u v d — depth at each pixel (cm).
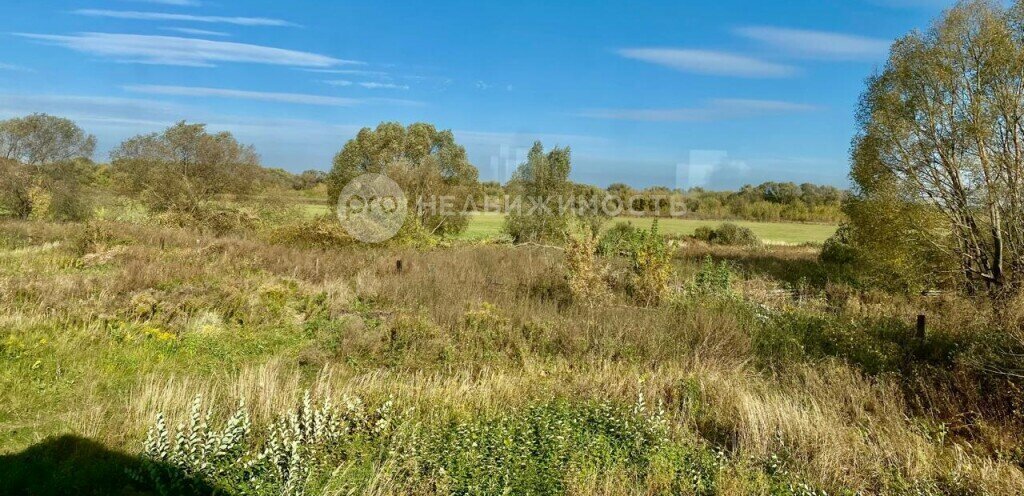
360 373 813
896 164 1628
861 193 1758
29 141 3041
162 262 1448
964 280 1577
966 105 1503
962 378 746
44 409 634
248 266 1552
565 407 633
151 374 752
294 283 1309
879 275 1681
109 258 1588
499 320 1032
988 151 1480
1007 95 1448
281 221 2716
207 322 1001
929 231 1590
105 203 3166
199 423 561
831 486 517
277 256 1702
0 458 520
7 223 2466
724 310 1120
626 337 967
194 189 2775
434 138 3256
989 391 725
